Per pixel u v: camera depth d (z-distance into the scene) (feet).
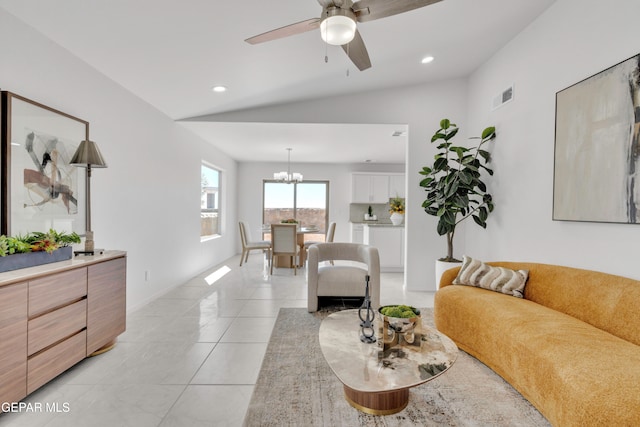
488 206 11.12
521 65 9.71
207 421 5.32
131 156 10.87
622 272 6.42
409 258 13.79
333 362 5.04
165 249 13.41
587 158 7.14
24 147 6.66
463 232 13.58
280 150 21.07
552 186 8.40
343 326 6.60
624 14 6.42
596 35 7.08
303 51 9.25
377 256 10.75
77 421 5.27
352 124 13.75
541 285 7.68
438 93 13.57
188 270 15.98
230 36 8.03
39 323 5.71
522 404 5.67
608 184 6.61
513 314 6.53
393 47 10.05
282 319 10.14
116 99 10.05
